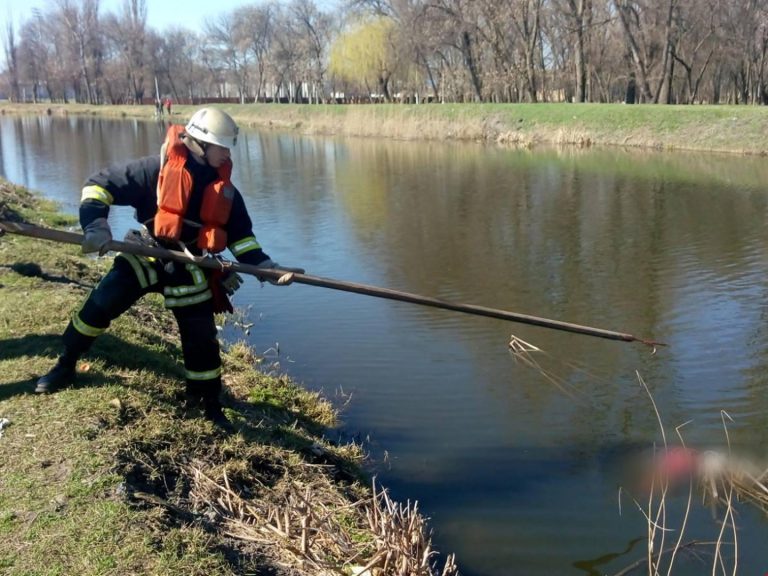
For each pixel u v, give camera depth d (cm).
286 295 909
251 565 343
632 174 1989
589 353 709
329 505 424
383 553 351
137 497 355
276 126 4775
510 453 525
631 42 3784
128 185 396
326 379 651
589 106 3125
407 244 1191
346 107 4275
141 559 311
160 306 775
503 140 3172
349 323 800
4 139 3631
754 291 902
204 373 445
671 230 1267
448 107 3597
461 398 612
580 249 1142
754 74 4566
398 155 2664
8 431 394
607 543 424
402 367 677
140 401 445
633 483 486
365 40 5072
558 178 1939
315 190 1798
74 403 423
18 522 324
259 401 555
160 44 8600
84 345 433
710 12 4028
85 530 321
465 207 1529
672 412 586
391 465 506
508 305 864
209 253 412
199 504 382
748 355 698
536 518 446
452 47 4688
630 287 931
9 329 538
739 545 423
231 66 8362
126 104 8662
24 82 10031
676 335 757
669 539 429
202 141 393
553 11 4425
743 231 1247
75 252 934
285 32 7181
